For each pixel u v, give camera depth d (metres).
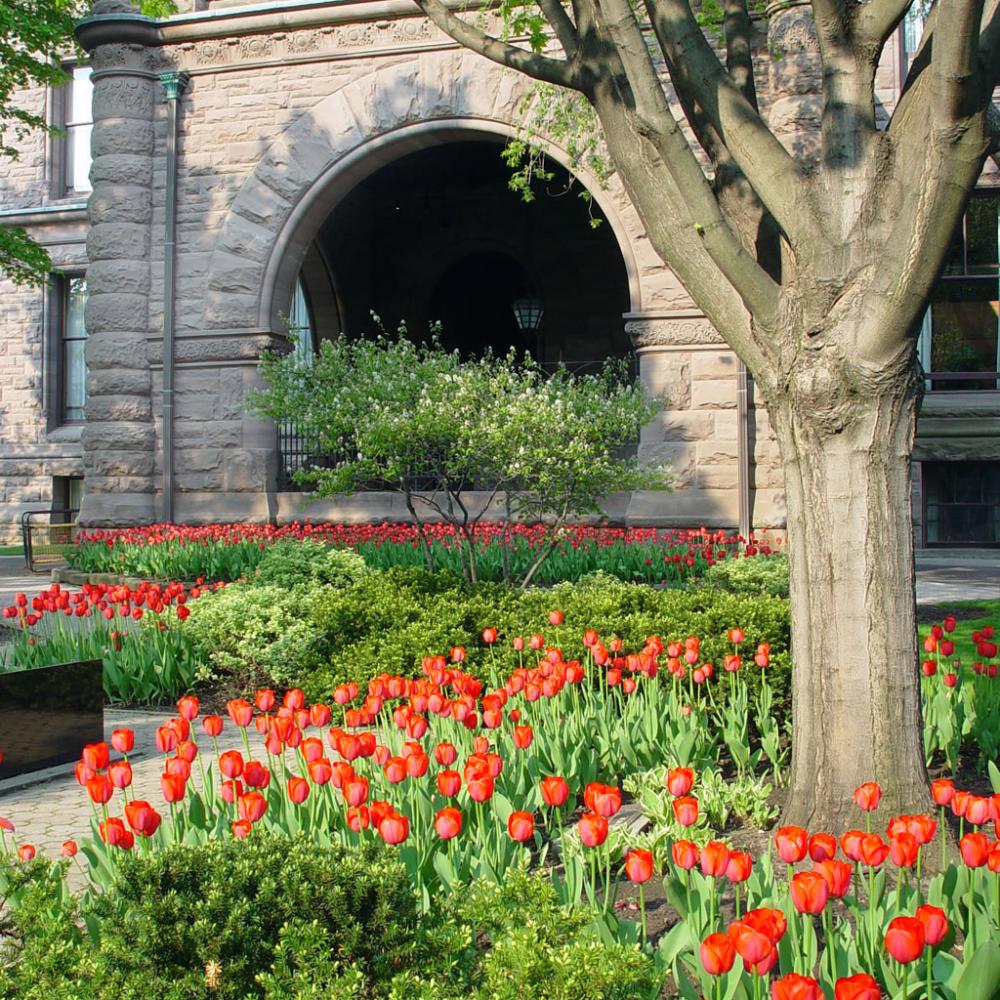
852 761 5.12
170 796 4.05
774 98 17.34
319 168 19.78
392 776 4.33
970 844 3.33
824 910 3.54
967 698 6.91
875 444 5.16
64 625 12.29
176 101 20.27
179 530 18.00
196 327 20.17
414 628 8.92
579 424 11.64
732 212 6.03
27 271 22.02
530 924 3.07
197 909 3.10
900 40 18.38
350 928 3.10
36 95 28.14
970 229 20.69
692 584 13.12
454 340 31.03
